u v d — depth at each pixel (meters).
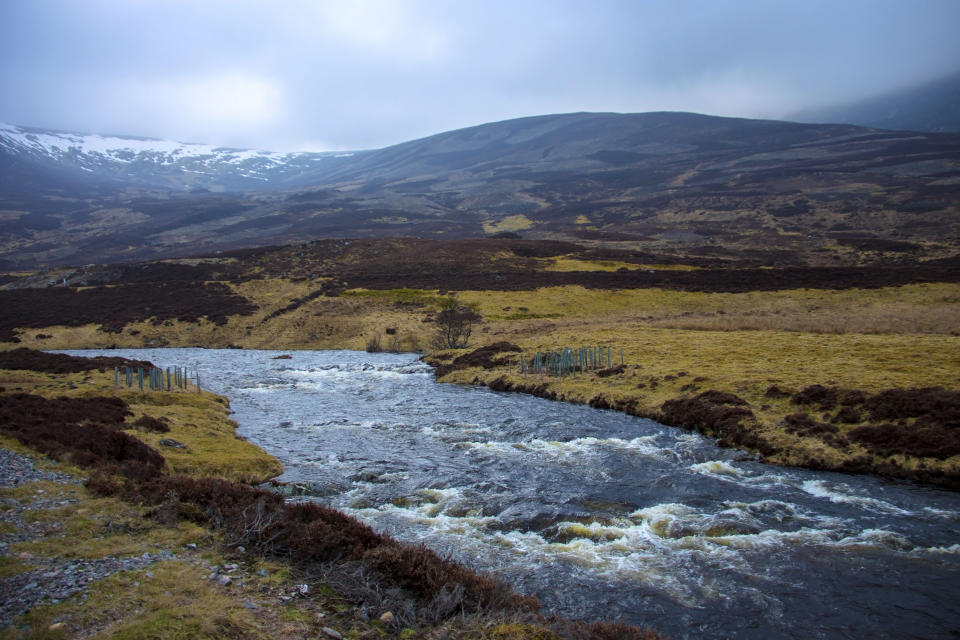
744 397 36.19
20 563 12.03
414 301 99.88
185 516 15.63
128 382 42.47
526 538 18.59
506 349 63.34
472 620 11.27
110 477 18.34
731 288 98.56
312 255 140.38
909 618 13.73
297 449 30.81
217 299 105.25
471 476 25.50
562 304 95.12
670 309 90.06
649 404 38.94
